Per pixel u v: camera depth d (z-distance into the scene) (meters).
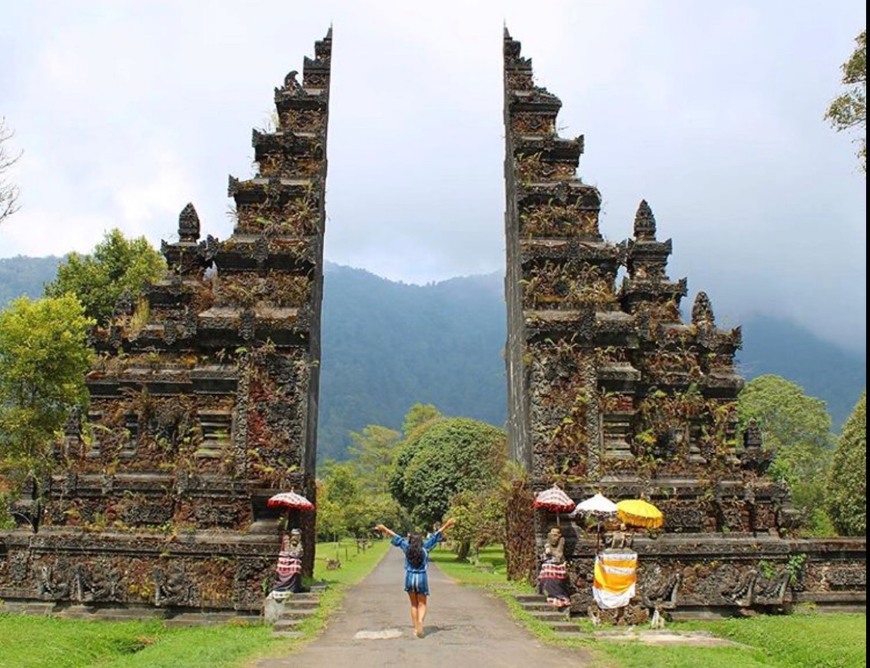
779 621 22.09
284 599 21.91
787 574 23.86
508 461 28.66
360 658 15.11
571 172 29.50
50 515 25.84
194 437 26.48
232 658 15.37
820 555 24.77
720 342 30.08
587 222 28.66
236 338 26.34
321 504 75.06
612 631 20.19
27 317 44.66
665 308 30.98
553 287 27.41
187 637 19.81
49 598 23.61
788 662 18.20
